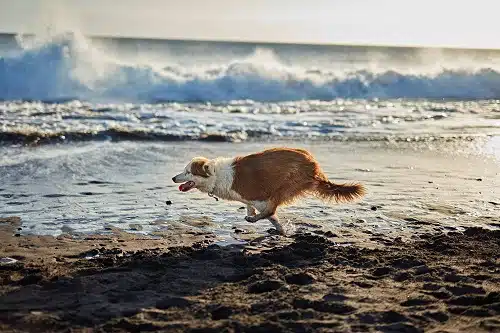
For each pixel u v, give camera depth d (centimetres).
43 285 367
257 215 465
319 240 445
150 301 350
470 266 397
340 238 459
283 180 457
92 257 417
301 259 412
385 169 670
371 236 464
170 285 370
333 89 1511
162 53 2836
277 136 870
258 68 1488
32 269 389
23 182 587
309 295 353
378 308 338
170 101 1302
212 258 414
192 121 971
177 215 511
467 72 1703
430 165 694
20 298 352
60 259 412
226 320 326
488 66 1833
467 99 1530
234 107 1193
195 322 326
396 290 362
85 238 455
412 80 1614
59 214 504
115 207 525
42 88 1279
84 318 330
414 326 319
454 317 329
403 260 404
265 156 460
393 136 881
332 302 344
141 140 812
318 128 944
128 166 664
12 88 1265
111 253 424
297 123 986
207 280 378
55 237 455
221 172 460
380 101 1419
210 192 468
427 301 345
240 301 348
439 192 581
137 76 1368
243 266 402
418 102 1413
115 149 745
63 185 582
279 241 454
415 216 513
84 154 710
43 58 1306
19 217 493
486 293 355
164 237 461
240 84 1425
